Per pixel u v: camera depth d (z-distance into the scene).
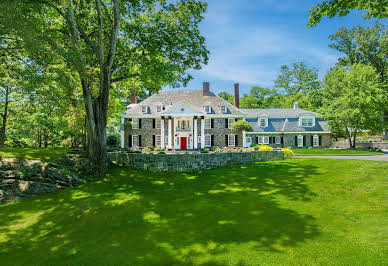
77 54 13.24
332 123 34.50
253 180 13.50
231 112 37.00
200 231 7.16
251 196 10.58
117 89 24.34
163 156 16.75
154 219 8.45
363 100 30.45
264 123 37.84
